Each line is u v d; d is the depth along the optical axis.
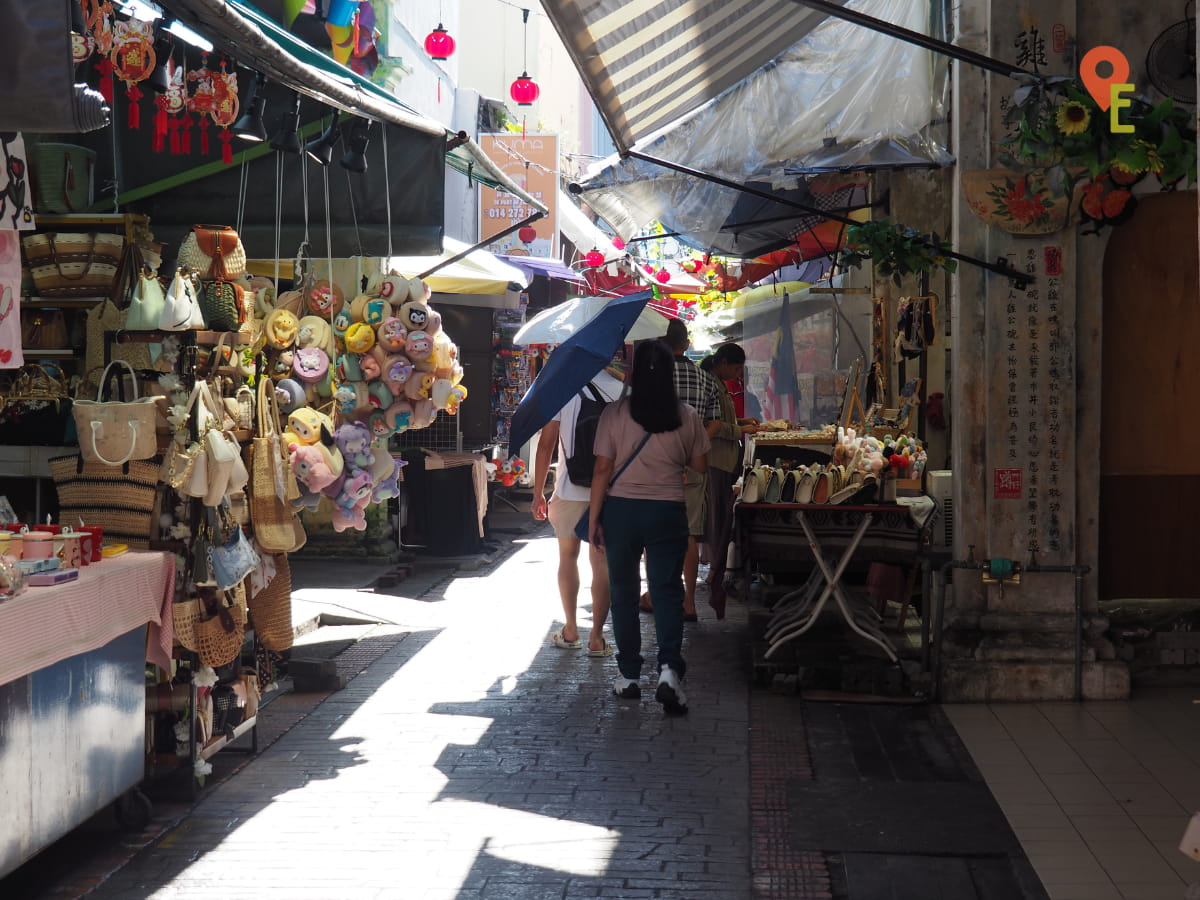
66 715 4.50
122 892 4.53
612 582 7.34
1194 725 6.60
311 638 8.99
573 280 17.17
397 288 6.98
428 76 15.45
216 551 5.39
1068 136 4.60
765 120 9.19
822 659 7.71
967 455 7.35
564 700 7.29
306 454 6.30
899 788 5.64
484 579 11.99
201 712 5.54
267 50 4.57
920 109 8.84
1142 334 7.43
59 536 4.76
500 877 4.66
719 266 14.22
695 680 7.78
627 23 6.32
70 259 5.84
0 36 3.52
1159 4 6.93
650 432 7.17
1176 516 7.48
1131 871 4.64
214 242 5.67
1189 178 4.57
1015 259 7.15
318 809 5.41
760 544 7.64
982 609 7.38
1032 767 5.91
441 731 6.62
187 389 5.33
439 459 12.69
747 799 5.52
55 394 5.86
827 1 4.92
